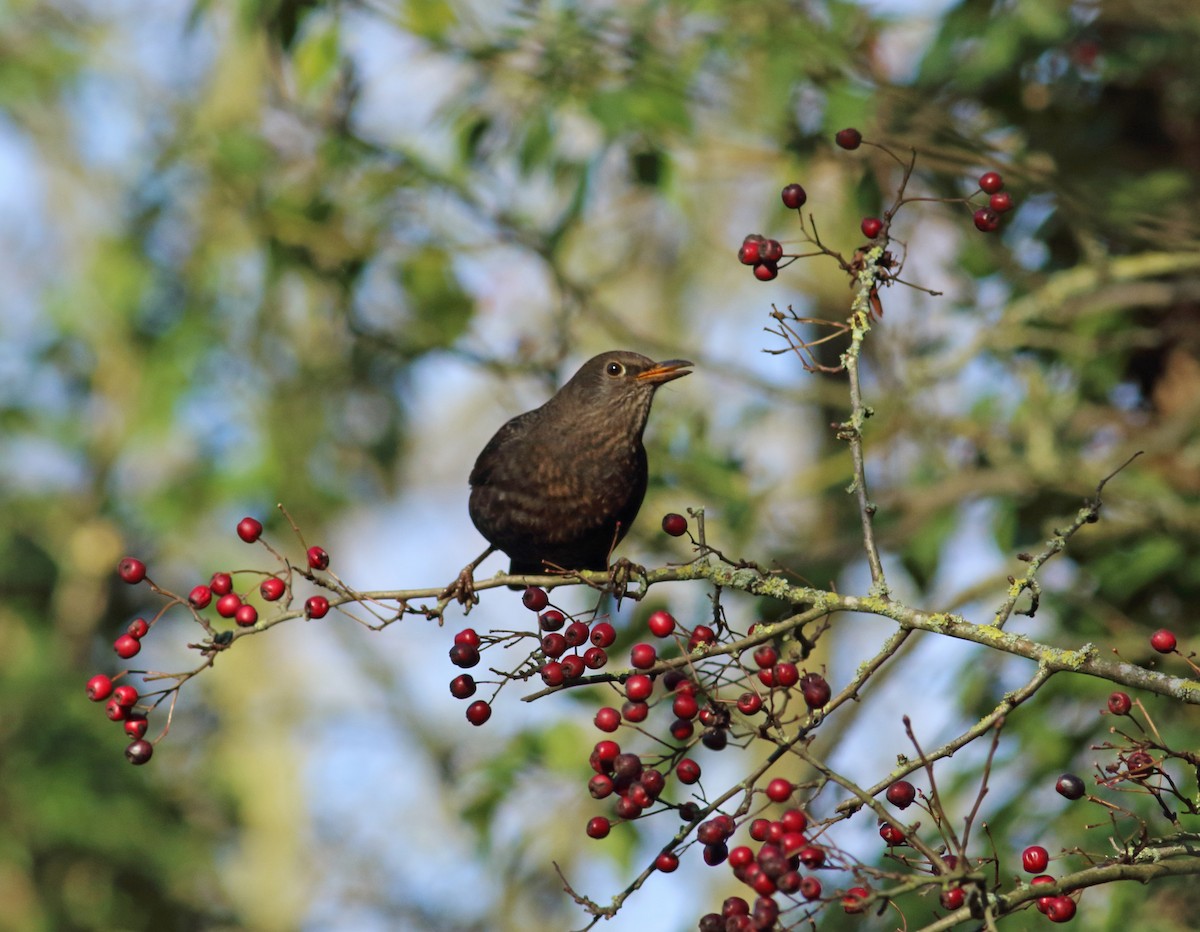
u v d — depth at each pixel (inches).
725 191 773.3
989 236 460.8
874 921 362.0
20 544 781.3
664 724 455.5
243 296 647.1
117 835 708.7
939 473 486.6
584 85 450.0
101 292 661.9
